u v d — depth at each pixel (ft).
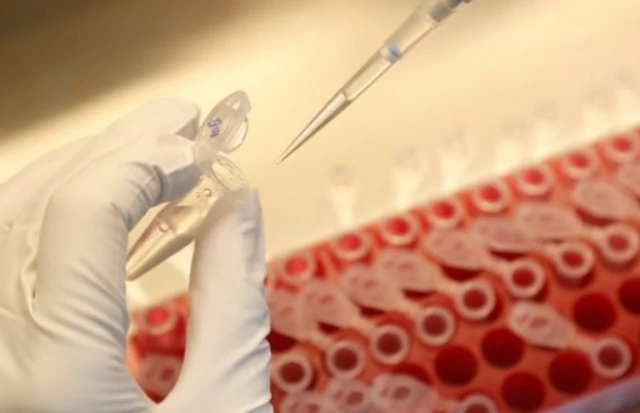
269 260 2.80
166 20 3.26
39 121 3.28
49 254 1.68
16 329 1.65
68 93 3.29
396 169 2.98
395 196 2.94
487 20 3.15
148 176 1.82
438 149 2.99
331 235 2.87
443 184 2.93
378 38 3.21
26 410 1.56
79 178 1.76
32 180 2.15
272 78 3.21
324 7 3.28
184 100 2.25
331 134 3.04
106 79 3.28
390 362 2.54
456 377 2.56
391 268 2.70
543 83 3.06
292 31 3.27
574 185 2.80
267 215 2.95
